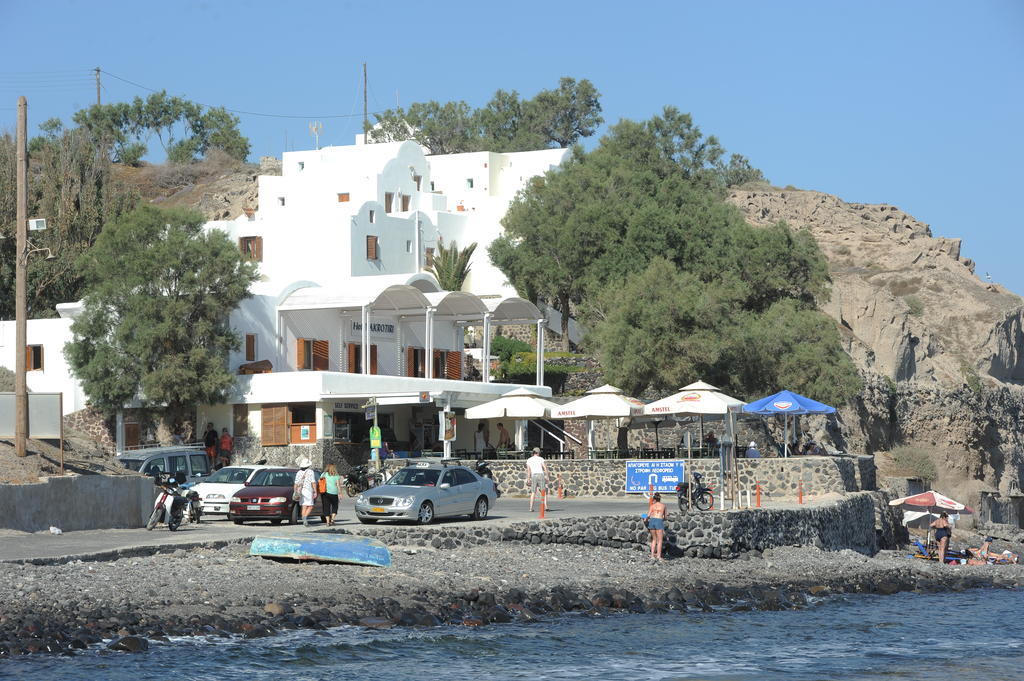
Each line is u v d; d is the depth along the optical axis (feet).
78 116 500.74
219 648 78.07
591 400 178.91
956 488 330.75
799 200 499.92
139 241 204.23
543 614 97.25
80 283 272.10
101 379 196.24
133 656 74.54
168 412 200.54
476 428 227.40
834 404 233.35
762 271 260.42
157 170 455.22
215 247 201.46
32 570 91.45
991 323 387.96
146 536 114.11
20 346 122.42
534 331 300.40
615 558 124.26
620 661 82.99
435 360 247.70
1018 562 177.58
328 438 192.85
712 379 226.79
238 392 197.77
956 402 338.75
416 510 126.00
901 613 109.81
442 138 456.86
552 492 180.96
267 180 307.99
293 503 129.80
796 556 136.26
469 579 104.37
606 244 265.75
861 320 346.13
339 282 226.38
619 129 349.00
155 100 508.53
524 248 276.41
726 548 130.52
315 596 92.53
